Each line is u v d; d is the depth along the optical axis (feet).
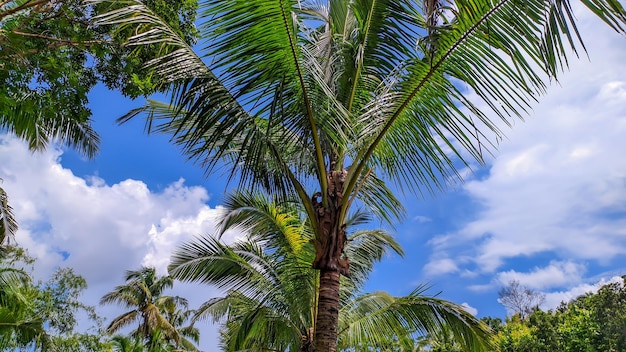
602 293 65.82
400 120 19.52
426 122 18.99
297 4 17.17
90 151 30.35
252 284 33.50
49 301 60.49
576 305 74.13
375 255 36.17
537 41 14.23
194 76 17.67
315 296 33.04
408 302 28.37
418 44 16.15
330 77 21.49
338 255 19.67
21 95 16.16
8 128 26.53
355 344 32.07
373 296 34.71
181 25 20.76
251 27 17.21
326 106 18.70
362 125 18.86
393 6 21.77
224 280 33.65
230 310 39.81
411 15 21.56
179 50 17.81
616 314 63.31
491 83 16.33
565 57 13.42
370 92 22.45
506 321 93.45
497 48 15.30
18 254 49.57
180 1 20.30
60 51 17.19
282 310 33.53
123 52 19.03
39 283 60.80
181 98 18.40
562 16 12.12
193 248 33.32
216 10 17.06
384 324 30.83
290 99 18.94
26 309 48.78
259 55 17.79
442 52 16.51
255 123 19.16
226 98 18.22
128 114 25.04
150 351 95.20
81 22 16.20
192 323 41.29
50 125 28.25
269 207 31.04
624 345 60.80
